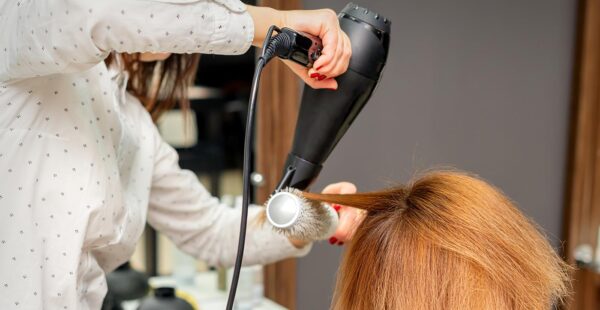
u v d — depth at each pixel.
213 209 0.97
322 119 0.71
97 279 0.79
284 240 0.91
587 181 1.94
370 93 0.71
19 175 0.67
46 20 0.57
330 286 1.71
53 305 0.70
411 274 0.60
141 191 0.86
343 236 0.82
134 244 0.85
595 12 1.84
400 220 0.63
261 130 1.54
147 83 0.94
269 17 0.64
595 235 1.98
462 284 0.58
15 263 0.68
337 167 1.66
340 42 0.64
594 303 1.98
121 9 0.56
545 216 1.98
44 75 0.63
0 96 0.66
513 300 0.59
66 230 0.70
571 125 1.93
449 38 1.73
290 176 0.74
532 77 1.87
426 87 1.72
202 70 1.94
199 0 0.58
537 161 1.93
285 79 1.52
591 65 1.88
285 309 1.53
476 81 1.79
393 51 1.66
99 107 0.75
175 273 1.62
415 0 1.66
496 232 0.61
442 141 1.78
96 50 0.58
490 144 1.85
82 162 0.70
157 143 0.91
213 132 2.04
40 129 0.68
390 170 1.72
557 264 0.67
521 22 1.81
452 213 0.62
